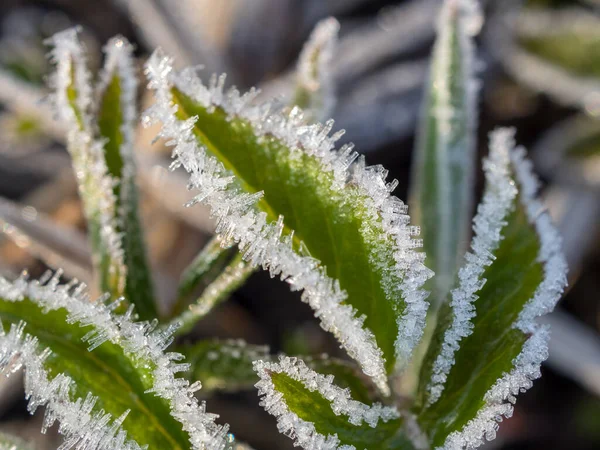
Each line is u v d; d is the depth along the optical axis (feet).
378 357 0.29
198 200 0.29
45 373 0.30
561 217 0.80
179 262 0.81
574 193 0.81
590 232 0.80
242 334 0.82
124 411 0.30
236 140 0.30
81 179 0.37
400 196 0.87
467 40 0.47
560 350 0.76
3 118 0.90
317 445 0.28
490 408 0.29
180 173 0.80
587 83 0.82
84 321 0.30
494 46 0.86
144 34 0.87
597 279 0.81
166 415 0.30
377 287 0.29
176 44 0.85
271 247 0.28
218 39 0.87
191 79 0.30
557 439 0.78
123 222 0.37
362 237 0.29
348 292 0.30
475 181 0.85
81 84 0.37
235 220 0.28
